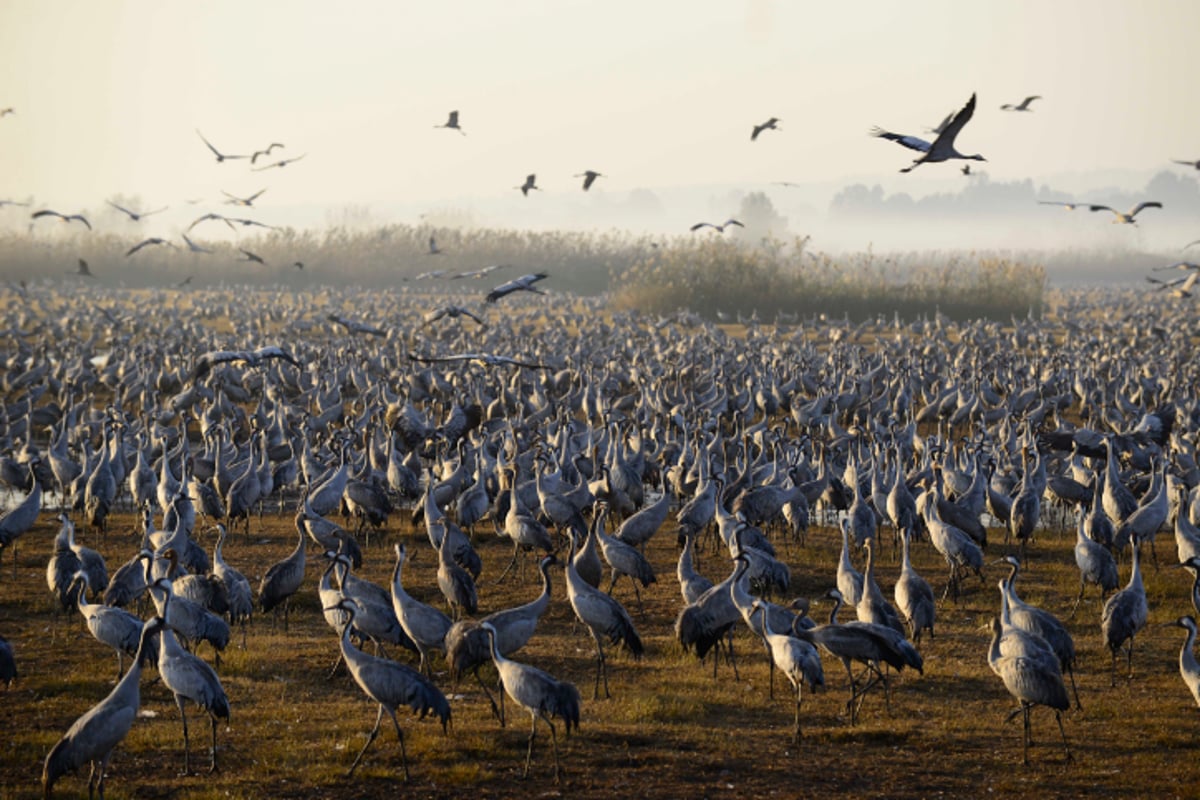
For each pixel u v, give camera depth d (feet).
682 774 46.96
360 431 121.70
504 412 146.92
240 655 61.31
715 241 324.39
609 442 114.21
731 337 255.70
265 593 64.28
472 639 52.90
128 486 113.80
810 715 54.54
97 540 89.81
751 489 85.15
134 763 47.60
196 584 60.64
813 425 141.49
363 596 58.18
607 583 78.89
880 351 212.43
